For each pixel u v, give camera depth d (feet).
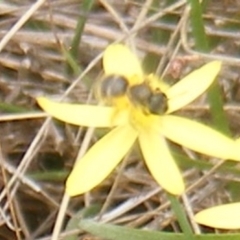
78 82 0.72
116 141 0.59
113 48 0.63
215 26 0.75
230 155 0.58
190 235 0.60
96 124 0.59
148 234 0.61
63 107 0.60
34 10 0.71
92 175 0.58
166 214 0.69
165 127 0.59
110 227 0.62
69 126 0.74
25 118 0.73
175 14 0.75
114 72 0.61
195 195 0.71
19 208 0.72
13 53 0.78
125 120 0.60
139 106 0.59
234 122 0.73
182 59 0.70
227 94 0.74
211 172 0.67
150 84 0.60
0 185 0.75
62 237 0.66
